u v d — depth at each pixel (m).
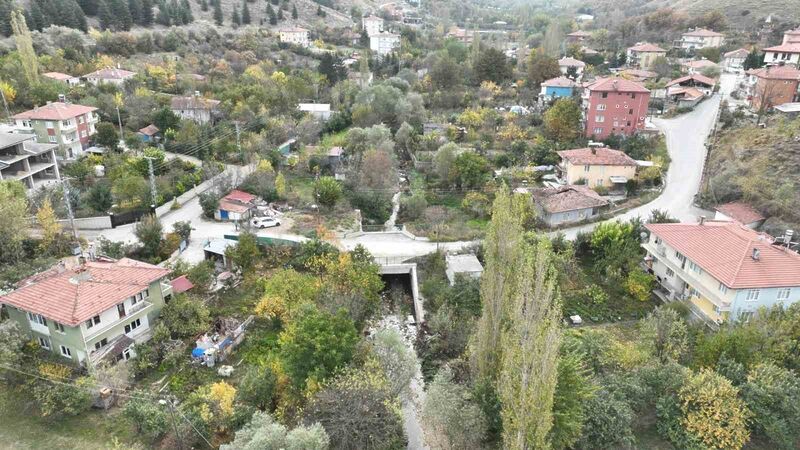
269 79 109.31
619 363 34.88
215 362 38.47
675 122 91.81
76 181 65.12
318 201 65.25
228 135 81.19
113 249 49.06
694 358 35.69
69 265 42.56
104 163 70.25
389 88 99.50
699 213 62.47
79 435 31.52
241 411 32.00
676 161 77.19
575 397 28.94
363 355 34.44
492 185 70.12
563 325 40.16
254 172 69.31
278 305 41.28
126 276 39.31
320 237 54.25
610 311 45.47
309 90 108.62
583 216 61.75
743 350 33.75
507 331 30.69
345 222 62.06
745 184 61.88
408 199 65.50
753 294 39.53
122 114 87.56
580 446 29.67
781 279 39.59
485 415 29.78
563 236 53.44
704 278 42.28
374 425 29.12
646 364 34.53
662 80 114.31
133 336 38.50
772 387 30.56
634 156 78.50
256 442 25.62
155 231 51.53
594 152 72.19
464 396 30.53
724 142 76.75
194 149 78.50
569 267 49.00
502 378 27.83
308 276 45.62
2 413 32.78
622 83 84.94
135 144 77.69
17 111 82.94
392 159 75.12
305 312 36.59
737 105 95.00
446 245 56.41
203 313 41.28
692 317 42.66
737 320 38.44
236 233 55.22
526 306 26.17
